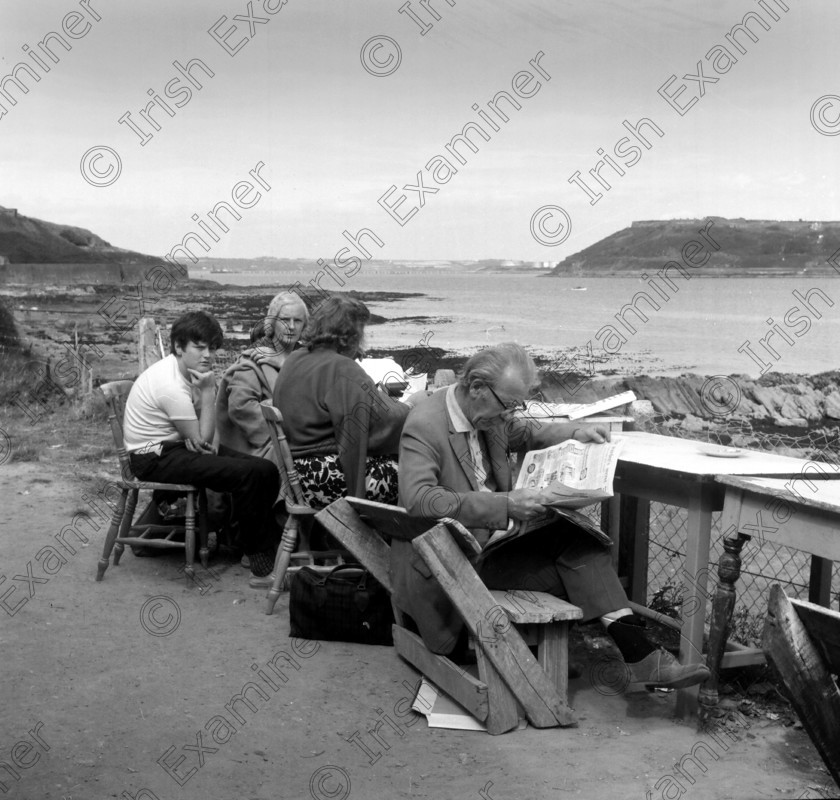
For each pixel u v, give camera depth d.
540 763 3.19
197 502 5.24
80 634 4.23
